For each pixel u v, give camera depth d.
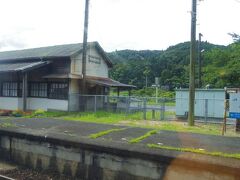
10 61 25.16
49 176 7.92
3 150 9.38
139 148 6.71
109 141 7.40
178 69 69.31
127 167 6.79
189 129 13.91
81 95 21.25
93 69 24.89
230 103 13.73
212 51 35.31
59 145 7.99
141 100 21.08
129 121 16.77
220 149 6.84
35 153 8.52
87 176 7.44
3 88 23.97
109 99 23.72
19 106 22.91
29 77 23.31
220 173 5.65
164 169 6.28
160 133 8.98
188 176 5.99
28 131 8.88
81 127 9.88
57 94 22.34
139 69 75.19
